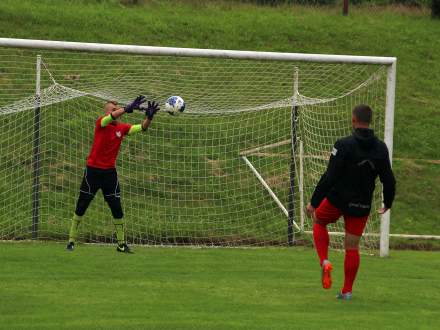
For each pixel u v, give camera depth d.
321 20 77.88
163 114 52.91
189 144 52.16
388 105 43.19
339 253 42.72
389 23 79.88
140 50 41.81
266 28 74.00
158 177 49.78
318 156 49.19
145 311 25.98
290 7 81.12
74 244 41.00
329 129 51.00
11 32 65.88
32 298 27.52
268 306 27.52
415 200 54.41
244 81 57.22
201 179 50.12
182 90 53.59
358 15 81.31
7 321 24.05
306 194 48.72
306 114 53.31
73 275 32.34
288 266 37.00
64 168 49.12
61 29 67.88
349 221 28.36
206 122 53.38
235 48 69.94
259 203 48.88
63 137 50.69
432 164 59.06
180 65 57.38
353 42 74.25
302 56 43.03
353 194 27.81
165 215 47.22
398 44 75.50
